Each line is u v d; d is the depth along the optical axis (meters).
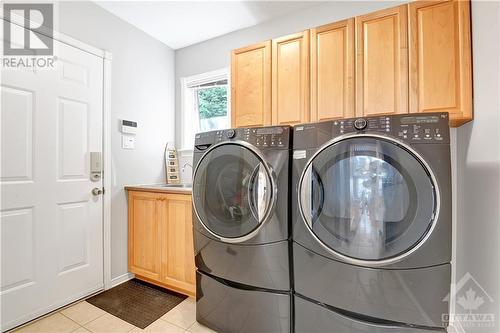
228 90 2.62
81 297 1.92
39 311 1.68
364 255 1.08
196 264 1.61
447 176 1.00
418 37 1.42
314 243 1.19
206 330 1.56
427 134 1.03
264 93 1.87
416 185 1.02
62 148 1.83
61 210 1.82
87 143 1.99
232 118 1.99
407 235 1.02
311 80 1.71
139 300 1.93
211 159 1.51
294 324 1.28
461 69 1.32
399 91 1.45
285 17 2.28
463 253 1.49
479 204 1.27
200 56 2.74
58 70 1.81
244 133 1.42
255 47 1.92
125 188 2.29
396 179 1.05
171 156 2.79
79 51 1.94
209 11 2.21
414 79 1.42
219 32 2.55
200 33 2.57
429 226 1.00
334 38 1.65
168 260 2.03
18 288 1.59
